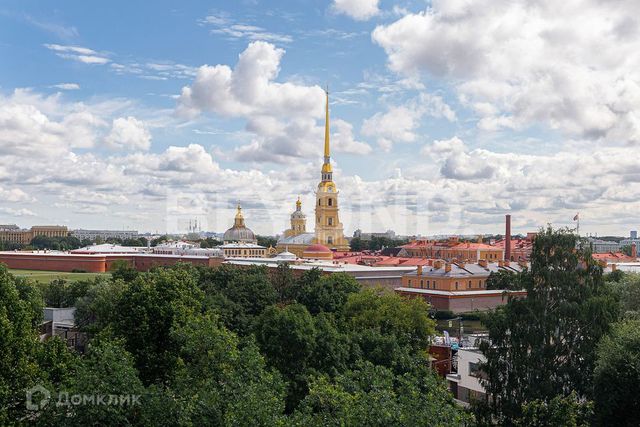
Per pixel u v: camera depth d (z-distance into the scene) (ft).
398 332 352.69
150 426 186.19
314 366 287.48
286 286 533.14
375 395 180.04
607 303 267.18
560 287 269.44
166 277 315.17
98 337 291.17
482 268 635.66
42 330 439.63
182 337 231.09
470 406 262.26
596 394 232.94
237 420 175.73
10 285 264.72
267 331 297.12
